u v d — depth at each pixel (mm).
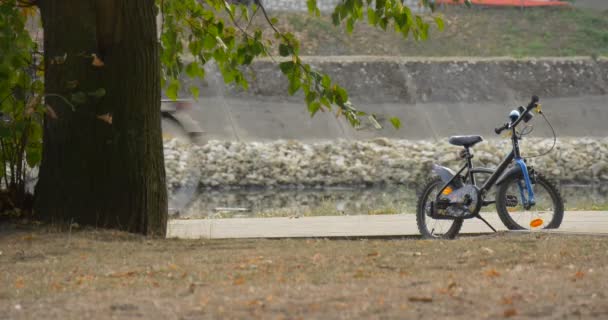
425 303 14570
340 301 14844
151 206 26094
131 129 25781
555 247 22203
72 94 24859
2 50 26234
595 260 19969
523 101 113750
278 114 98938
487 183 27438
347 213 40594
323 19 132875
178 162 43938
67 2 25875
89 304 14984
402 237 28000
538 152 87000
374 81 114500
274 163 75250
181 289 16500
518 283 16484
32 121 28203
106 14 25547
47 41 26250
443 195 27859
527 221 27719
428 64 118375
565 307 14141
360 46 127438
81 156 25766
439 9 142625
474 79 116938
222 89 103625
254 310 14188
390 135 98312
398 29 29109
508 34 138625
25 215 26906
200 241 24531
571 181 78938
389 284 16625
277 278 17672
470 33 136125
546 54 132125
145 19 25953
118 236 24531
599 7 152000
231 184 69812
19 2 27641
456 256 20719
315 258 20422
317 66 115250
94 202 25719
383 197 57531
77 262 20297
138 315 13977
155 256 21234
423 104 110188
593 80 120000
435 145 88062
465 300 14727
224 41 30875
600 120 108938
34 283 17516
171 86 31438
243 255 21250
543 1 149750
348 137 94938
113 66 25719
